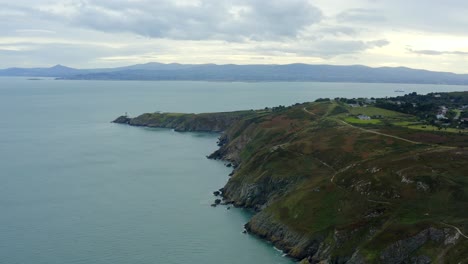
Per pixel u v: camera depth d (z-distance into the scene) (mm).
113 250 112250
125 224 130625
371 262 96188
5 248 112312
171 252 112312
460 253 89812
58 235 121125
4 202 149625
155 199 156125
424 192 113625
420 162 126625
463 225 97062
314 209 122438
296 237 116000
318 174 147125
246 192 153750
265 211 130750
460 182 113625
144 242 117812
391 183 119812
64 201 151750
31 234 121688
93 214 138750
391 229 101938
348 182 128250
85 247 113562
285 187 147625
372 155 148375
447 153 131000
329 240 108625
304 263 106000
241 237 123875
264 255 112500
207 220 136750
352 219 113125
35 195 158375
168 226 130125
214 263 107250
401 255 96125
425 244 96375
